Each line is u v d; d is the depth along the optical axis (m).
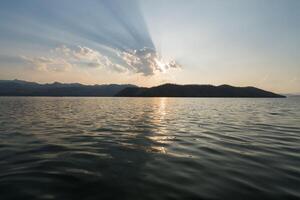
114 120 33.03
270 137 19.67
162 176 9.97
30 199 7.60
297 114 44.81
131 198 7.77
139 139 18.69
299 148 15.52
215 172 10.52
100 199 7.66
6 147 15.37
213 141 17.89
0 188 8.45
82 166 11.30
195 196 7.95
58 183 9.01
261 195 8.05
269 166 11.44
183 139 18.70
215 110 56.62
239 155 13.62
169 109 60.50
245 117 38.31
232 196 7.96
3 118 33.75
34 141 17.50
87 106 72.56
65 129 23.89
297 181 9.39
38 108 58.88
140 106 75.75
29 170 10.56
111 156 13.29
